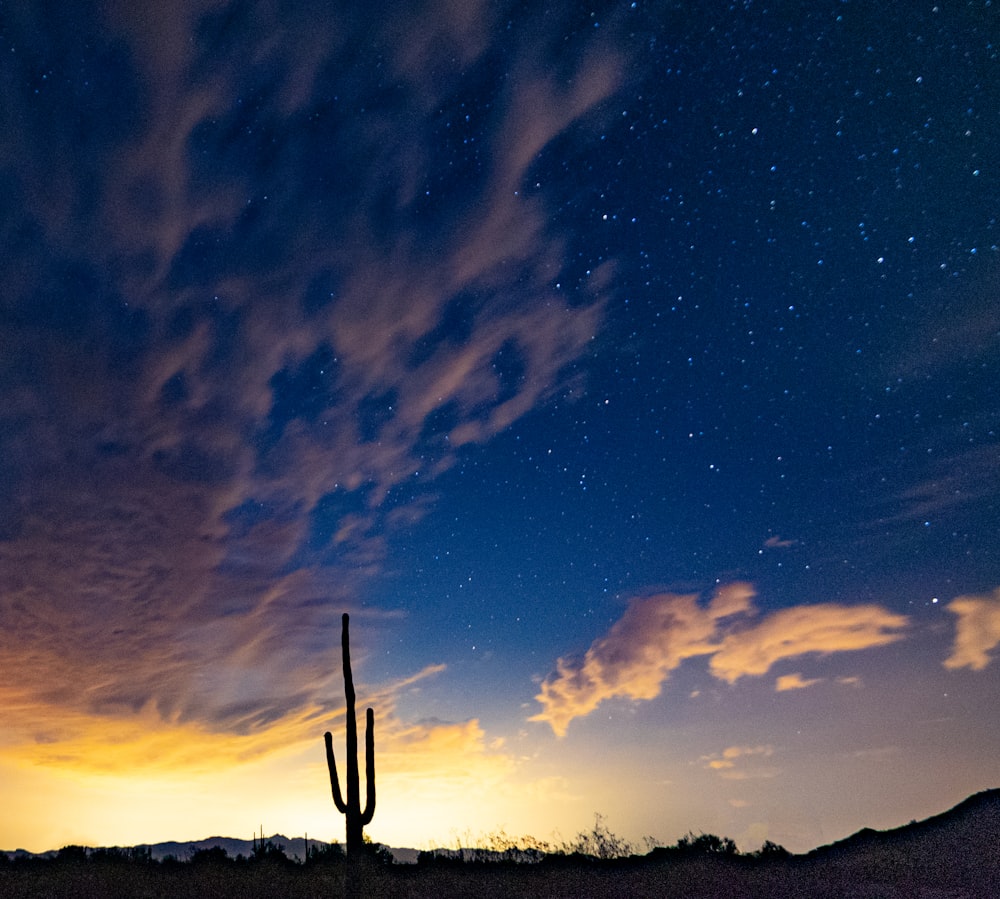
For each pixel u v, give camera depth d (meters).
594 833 21.33
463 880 16.88
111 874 15.81
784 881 15.84
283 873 16.39
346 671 10.74
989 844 16.47
